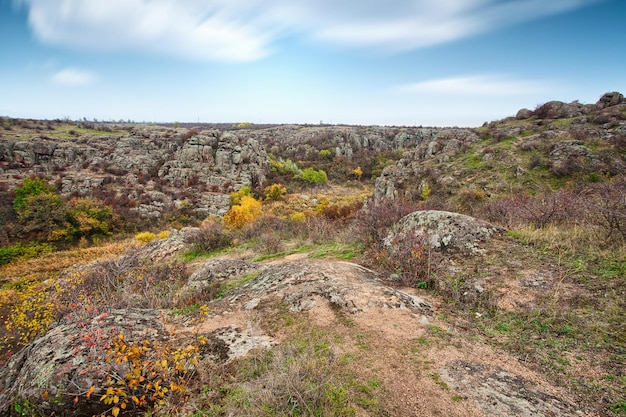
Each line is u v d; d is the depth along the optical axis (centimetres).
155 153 5491
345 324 411
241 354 366
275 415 267
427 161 3612
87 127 7369
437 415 257
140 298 718
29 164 4609
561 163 2362
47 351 335
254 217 2288
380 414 263
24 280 2120
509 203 965
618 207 591
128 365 318
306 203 4669
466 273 523
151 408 298
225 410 283
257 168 5631
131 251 1652
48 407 290
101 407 293
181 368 317
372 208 977
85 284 949
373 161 7681
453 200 2425
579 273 455
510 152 2869
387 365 325
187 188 4853
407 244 631
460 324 406
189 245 1459
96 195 4144
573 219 670
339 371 319
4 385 336
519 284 464
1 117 6450
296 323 428
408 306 444
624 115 2788
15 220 3288
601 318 361
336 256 819
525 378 297
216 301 561
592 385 279
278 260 952
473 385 288
